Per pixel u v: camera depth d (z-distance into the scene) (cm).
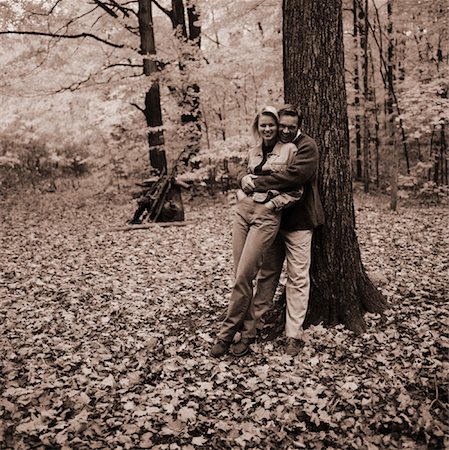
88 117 1382
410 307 449
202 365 380
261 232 371
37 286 583
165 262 671
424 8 1180
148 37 1089
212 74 1109
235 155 1055
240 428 303
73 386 351
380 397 324
